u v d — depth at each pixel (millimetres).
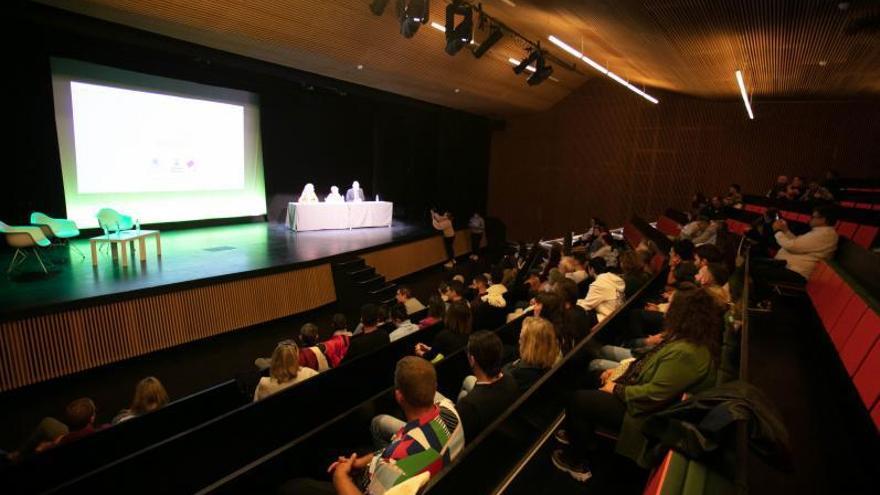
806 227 6848
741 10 4523
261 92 9867
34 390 4836
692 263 4137
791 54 6109
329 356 4082
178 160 9250
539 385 2393
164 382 5273
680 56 7062
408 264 10508
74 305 5012
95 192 8047
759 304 4902
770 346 3916
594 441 2457
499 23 8250
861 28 4496
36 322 4805
